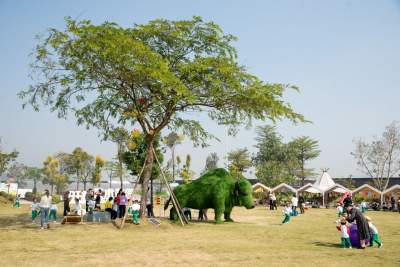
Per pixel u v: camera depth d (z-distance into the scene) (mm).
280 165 88062
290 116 20453
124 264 9711
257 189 57875
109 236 15531
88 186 90750
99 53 17875
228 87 20141
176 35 19703
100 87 20188
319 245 13547
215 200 22125
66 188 89562
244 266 9523
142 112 20781
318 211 40469
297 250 12266
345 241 13023
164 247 12656
